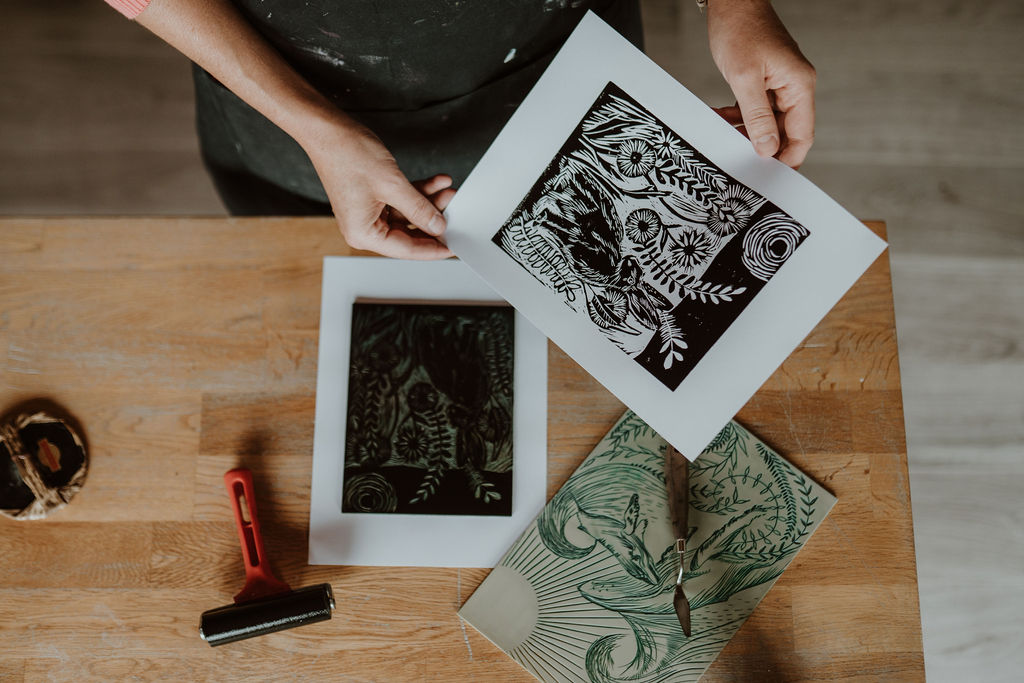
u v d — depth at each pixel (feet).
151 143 4.80
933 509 4.26
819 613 2.29
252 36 2.16
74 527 2.35
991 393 4.40
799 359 2.43
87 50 4.90
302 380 2.44
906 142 4.75
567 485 2.38
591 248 2.23
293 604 2.13
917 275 4.57
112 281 2.49
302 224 2.52
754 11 2.16
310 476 2.39
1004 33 4.87
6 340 2.45
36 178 4.75
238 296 2.48
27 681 2.27
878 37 4.87
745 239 2.18
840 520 2.34
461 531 2.36
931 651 4.09
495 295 2.49
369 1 2.24
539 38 2.50
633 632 2.29
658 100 2.22
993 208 4.65
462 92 2.60
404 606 2.32
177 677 2.28
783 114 2.25
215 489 2.38
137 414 2.42
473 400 2.42
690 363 2.17
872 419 2.39
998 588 4.15
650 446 2.40
